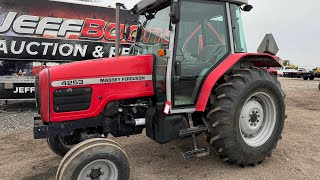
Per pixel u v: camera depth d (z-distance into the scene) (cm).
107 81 320
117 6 372
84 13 779
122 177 284
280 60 407
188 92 345
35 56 738
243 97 338
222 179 324
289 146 429
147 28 381
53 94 298
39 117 335
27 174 344
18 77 729
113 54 822
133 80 331
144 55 341
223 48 365
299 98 970
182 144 443
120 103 338
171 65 320
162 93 342
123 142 460
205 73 348
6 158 398
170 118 331
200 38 351
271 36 405
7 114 700
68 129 310
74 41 773
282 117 380
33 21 726
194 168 356
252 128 366
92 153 268
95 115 318
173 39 320
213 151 381
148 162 377
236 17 376
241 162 347
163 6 349
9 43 711
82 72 310
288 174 334
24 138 493
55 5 744
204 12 349
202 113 354
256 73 356
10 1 702
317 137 476
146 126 348
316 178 324
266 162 371
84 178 274
